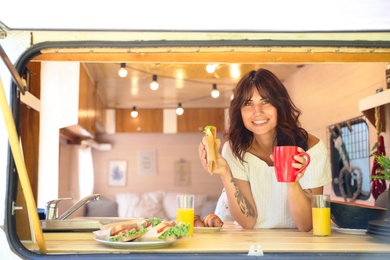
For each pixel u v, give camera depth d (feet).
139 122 24.64
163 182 24.85
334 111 14.60
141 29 4.18
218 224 5.84
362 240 4.93
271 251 4.09
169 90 20.26
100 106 20.68
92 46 4.20
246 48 4.33
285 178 4.76
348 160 13.46
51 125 10.71
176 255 3.95
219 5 3.62
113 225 4.50
